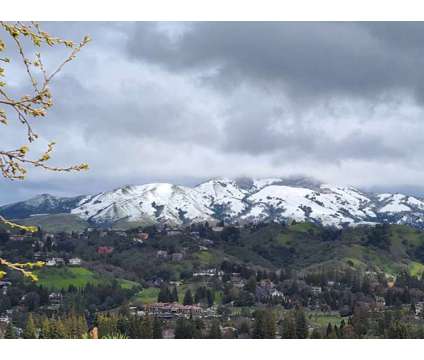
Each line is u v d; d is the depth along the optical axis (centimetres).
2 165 830
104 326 8319
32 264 802
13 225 809
